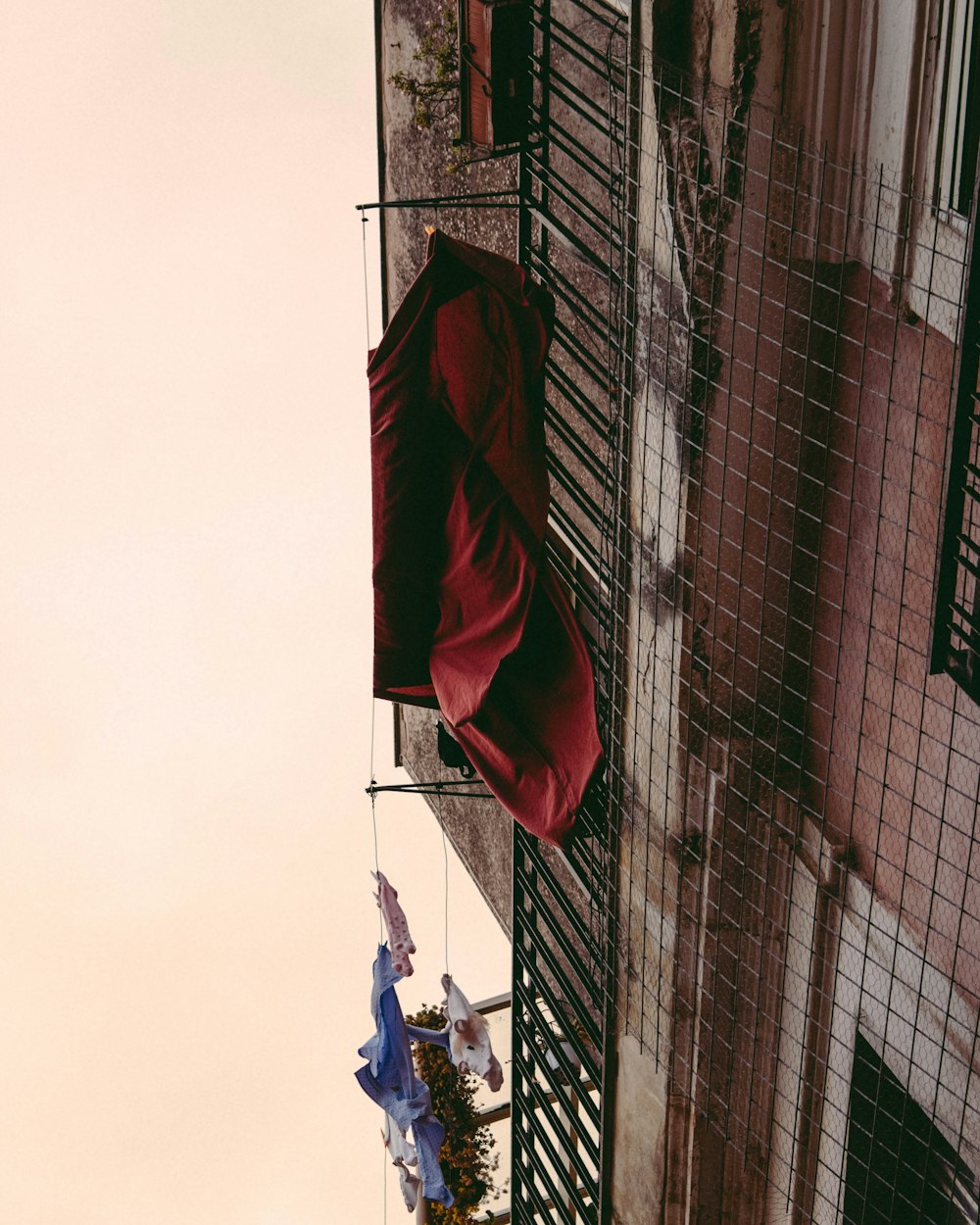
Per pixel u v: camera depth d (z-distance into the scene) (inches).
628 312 175.2
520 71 186.9
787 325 162.4
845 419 154.3
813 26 146.6
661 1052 199.9
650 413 173.5
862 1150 179.6
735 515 170.1
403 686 200.2
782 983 186.9
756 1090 195.6
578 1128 235.6
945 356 142.9
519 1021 252.2
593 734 183.9
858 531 163.9
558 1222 281.7
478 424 180.4
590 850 221.6
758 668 168.6
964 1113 137.9
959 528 116.8
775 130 151.3
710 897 185.8
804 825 182.1
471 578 188.5
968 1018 144.6
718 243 156.7
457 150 244.2
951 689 145.5
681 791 183.6
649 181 163.9
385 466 183.9
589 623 247.1
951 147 135.3
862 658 164.9
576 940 287.0
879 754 162.4
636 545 182.7
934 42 135.9
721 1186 202.7
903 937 157.9
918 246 143.0
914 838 155.3
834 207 142.6
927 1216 177.0
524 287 178.4
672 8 154.4
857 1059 175.9
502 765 191.6
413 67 278.4
